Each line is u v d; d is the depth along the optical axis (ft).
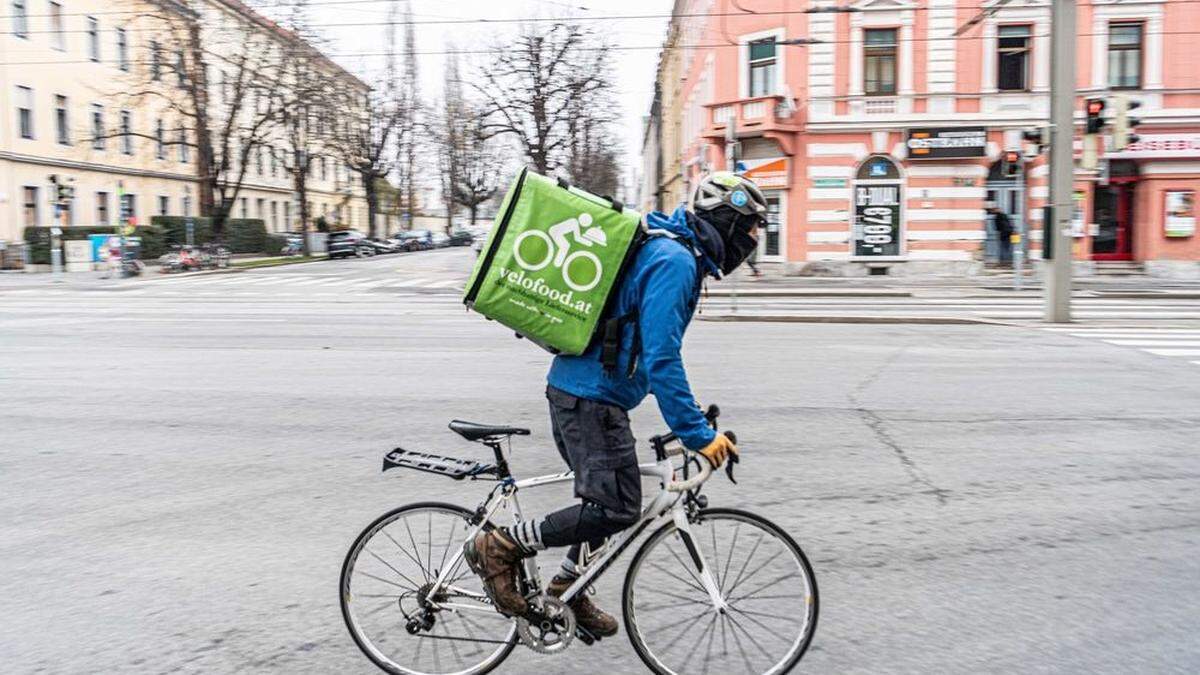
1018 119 86.79
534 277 10.12
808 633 10.89
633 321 10.19
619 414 10.44
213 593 13.88
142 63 131.23
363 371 34.14
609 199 10.27
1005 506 17.89
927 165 88.63
